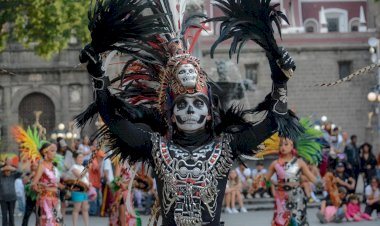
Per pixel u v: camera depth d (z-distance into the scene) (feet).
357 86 270.87
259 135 29.37
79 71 282.56
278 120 28.94
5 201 82.79
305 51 272.31
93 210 105.60
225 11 28.81
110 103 29.07
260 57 265.54
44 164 66.90
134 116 29.66
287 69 28.14
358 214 99.14
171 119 29.68
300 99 272.10
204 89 29.58
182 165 29.01
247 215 107.14
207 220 28.96
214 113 29.91
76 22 153.48
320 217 96.73
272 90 28.99
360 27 284.41
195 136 29.50
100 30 28.22
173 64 29.68
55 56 283.18
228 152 29.37
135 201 108.88
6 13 151.33
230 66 146.20
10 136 279.90
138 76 31.45
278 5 28.40
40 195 66.90
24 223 75.51
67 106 284.00
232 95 117.19
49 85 284.41
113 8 28.17
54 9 150.51
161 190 29.45
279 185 62.44
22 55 283.59
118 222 68.23
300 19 284.00
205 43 235.81
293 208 62.08
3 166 83.51
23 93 283.59
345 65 274.16
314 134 61.46
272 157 123.03
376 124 268.62
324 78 272.92
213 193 28.94
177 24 30.89
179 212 28.78
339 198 96.89
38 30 153.48
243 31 28.66
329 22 292.40
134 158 30.01
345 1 290.97
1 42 160.15
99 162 88.53
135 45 29.22
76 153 77.97
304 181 63.36
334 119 271.69
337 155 117.39
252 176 121.70
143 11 29.48
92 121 29.86
